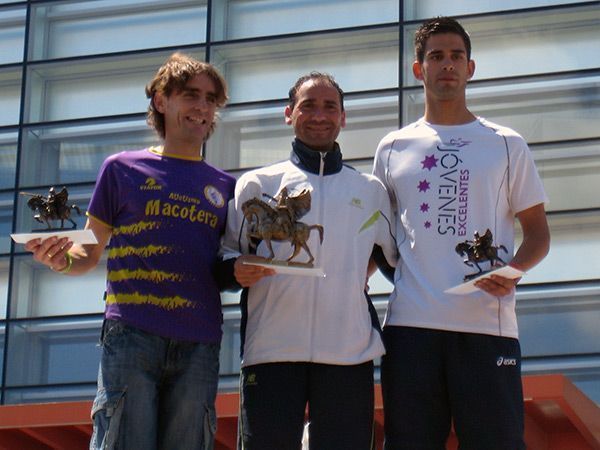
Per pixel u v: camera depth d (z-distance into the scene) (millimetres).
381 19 13406
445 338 5207
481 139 5434
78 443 8633
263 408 5129
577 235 12336
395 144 5516
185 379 5035
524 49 12883
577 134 12578
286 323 5207
